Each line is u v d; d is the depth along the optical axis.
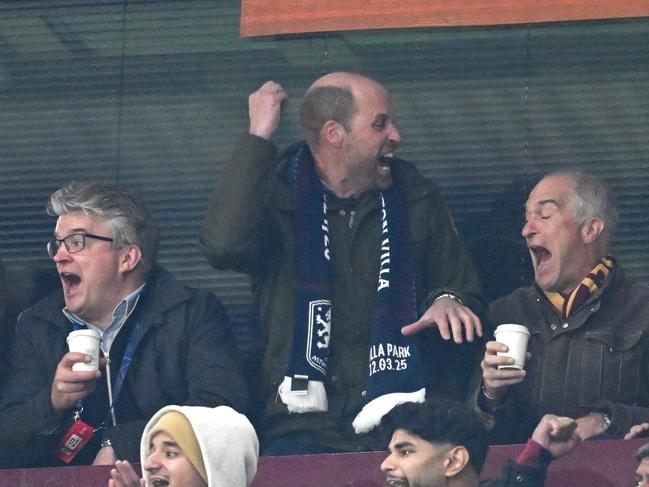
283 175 33.50
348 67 36.56
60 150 36.69
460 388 32.62
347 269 33.06
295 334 32.56
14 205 36.41
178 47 36.91
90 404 32.06
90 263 32.34
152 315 32.47
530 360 32.28
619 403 31.88
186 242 35.97
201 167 36.44
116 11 37.16
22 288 35.50
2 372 32.91
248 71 36.69
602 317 32.38
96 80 36.94
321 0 36.75
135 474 29.80
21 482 31.30
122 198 32.75
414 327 32.22
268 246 33.16
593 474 30.28
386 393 32.16
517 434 31.78
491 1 36.59
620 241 35.62
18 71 37.09
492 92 36.38
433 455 28.47
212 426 28.50
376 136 33.38
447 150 36.16
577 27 36.47
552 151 36.09
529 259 35.09
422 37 36.62
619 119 36.16
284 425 32.31
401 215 33.31
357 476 30.91
